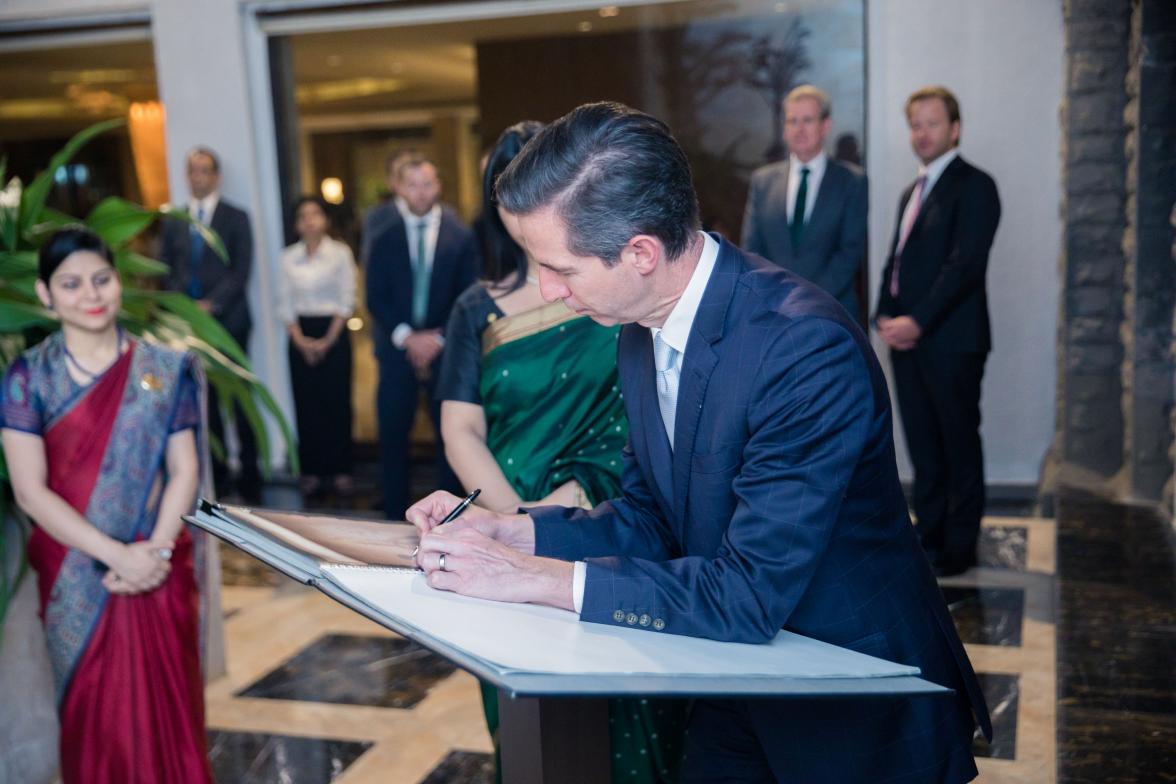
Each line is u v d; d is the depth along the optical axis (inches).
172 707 93.7
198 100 231.3
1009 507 189.0
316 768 110.6
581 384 80.4
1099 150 175.6
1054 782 99.0
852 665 47.9
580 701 59.1
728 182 233.1
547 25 234.5
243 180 232.5
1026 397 201.3
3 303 98.7
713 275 53.5
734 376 52.7
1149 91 152.9
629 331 60.2
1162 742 90.5
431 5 224.4
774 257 177.0
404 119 335.3
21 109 320.2
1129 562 133.2
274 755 113.7
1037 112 193.2
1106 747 90.3
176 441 95.4
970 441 158.1
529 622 48.7
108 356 93.4
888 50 197.3
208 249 229.1
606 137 49.3
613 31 238.7
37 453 91.4
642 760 79.8
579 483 80.5
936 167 160.9
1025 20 191.3
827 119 173.9
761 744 60.0
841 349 51.4
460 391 83.2
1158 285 155.3
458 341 83.4
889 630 55.2
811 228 174.2
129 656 91.9
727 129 231.0
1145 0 151.4
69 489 91.6
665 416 58.3
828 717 56.9
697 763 66.2
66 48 249.8
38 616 105.0
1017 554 164.9
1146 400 156.9
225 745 116.1
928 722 56.6
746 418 52.7
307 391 231.8
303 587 167.3
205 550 101.2
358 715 122.5
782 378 51.4
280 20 230.2
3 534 97.7
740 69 227.5
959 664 58.6
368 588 50.6
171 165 235.0
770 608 50.4
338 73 288.2
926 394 160.9
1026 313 198.8
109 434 91.9
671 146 50.5
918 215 161.5
